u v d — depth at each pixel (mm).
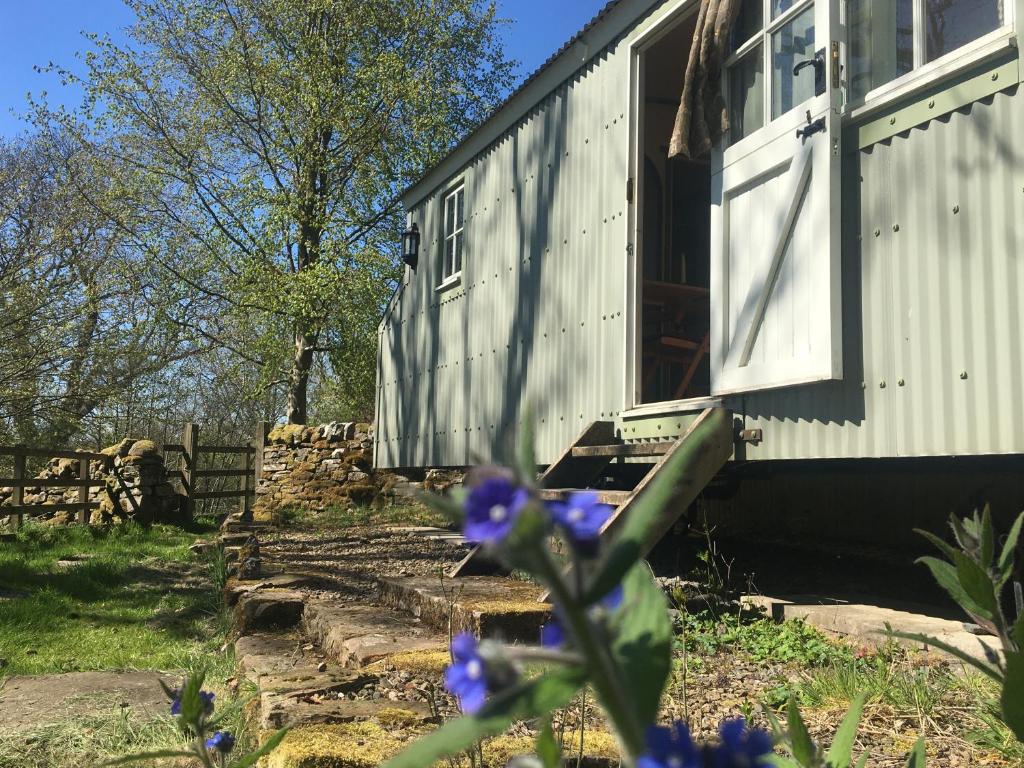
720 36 5520
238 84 18875
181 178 19562
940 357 4027
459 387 9812
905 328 4215
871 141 4473
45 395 21750
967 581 923
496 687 493
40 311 20125
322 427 13945
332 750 2348
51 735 3395
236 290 18656
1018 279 3689
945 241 4035
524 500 411
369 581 6129
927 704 2963
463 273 9867
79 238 21234
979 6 3986
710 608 4672
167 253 20125
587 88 7398
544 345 7867
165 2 19266
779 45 5156
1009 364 3711
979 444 3824
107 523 12633
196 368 26094
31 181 21578
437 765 2168
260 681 3334
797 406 4836
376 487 13406
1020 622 900
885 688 3139
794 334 4816
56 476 13570
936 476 6816
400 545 8617
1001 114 3809
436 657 3600
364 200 19281
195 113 19500
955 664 3406
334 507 13398
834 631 4273
